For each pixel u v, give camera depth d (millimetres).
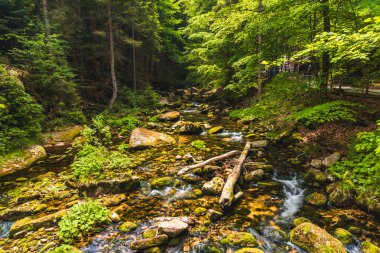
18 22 13445
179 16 36969
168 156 9023
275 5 9430
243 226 4863
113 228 4781
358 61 8352
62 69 13758
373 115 8031
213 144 10477
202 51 19484
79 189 6266
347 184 5758
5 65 11234
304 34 9094
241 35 13148
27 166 8422
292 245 4328
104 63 22281
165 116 16516
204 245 4293
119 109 18797
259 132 11938
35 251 4102
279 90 9398
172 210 5438
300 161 7988
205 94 26781
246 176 6930
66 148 10648
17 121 10156
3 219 5234
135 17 20172
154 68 31562
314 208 5531
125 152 9570
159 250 4145
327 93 9242
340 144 7516
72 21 18094
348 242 4320
